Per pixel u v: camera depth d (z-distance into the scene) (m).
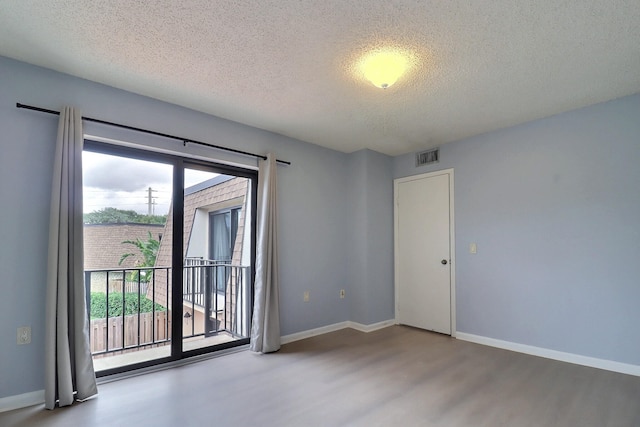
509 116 3.28
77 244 2.36
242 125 3.47
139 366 2.81
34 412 2.14
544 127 3.31
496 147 3.66
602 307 2.92
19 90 2.29
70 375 2.26
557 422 2.04
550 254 3.23
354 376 2.74
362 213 4.35
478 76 2.49
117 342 3.03
